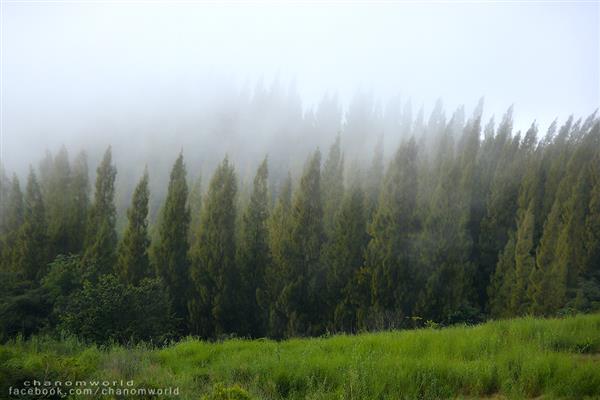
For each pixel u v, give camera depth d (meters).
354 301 23.34
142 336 13.84
